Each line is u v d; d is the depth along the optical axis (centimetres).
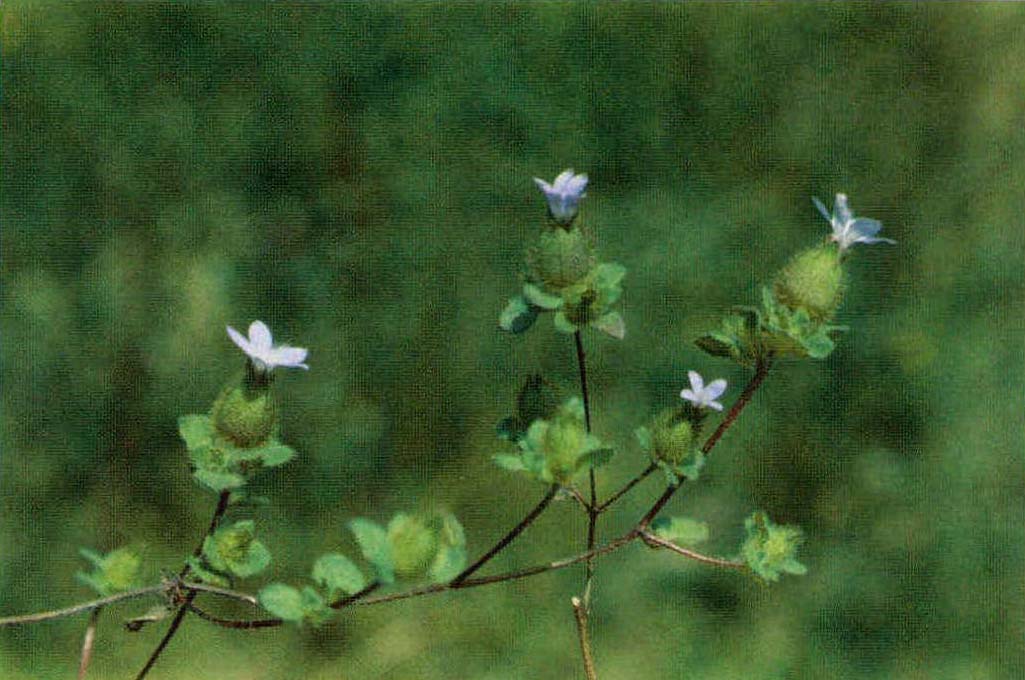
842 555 100
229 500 47
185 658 94
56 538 99
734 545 99
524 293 48
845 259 49
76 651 96
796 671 96
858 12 108
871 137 108
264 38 102
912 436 103
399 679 92
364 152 103
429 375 101
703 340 48
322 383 100
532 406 48
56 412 99
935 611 99
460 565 46
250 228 101
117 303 99
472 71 103
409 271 102
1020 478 101
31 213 100
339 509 100
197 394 99
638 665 94
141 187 101
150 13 102
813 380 103
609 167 107
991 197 107
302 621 46
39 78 101
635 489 99
